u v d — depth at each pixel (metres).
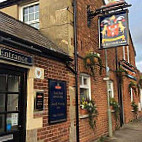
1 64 4.24
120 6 7.65
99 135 7.98
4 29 4.42
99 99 8.48
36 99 4.98
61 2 6.90
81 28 7.50
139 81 16.98
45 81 5.40
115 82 11.05
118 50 12.16
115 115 10.12
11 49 4.40
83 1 7.93
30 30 6.14
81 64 7.23
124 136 8.58
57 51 5.71
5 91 4.40
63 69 6.23
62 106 5.95
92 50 8.27
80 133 6.65
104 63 9.46
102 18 7.93
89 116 7.27
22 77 4.83
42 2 7.25
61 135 5.78
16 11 7.78
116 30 7.59
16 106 4.62
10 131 4.41
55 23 6.89
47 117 5.32
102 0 10.04
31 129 4.77
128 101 13.14
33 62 5.03
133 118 13.94
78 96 6.83
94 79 8.18
